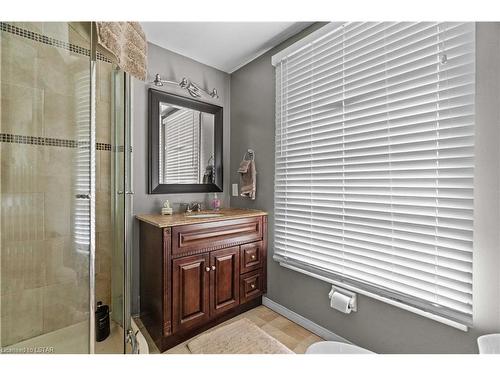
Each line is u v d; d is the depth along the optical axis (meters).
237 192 2.57
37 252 1.32
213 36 2.04
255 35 2.02
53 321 1.32
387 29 1.46
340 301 1.61
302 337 1.81
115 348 1.49
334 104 1.73
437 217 1.28
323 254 1.80
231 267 1.98
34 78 1.33
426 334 1.33
